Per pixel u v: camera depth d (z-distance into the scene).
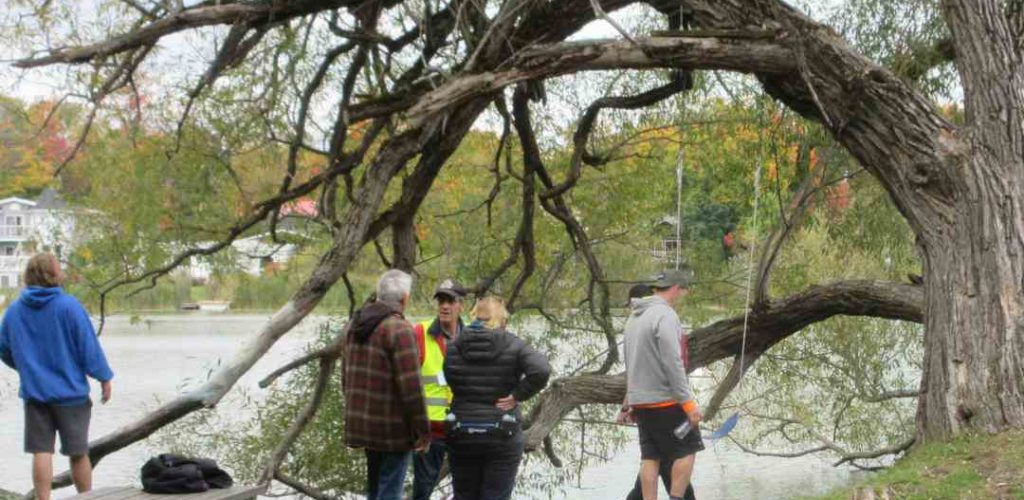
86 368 7.66
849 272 15.86
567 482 16.70
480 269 16.30
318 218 13.20
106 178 13.57
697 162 15.45
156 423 10.63
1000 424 8.40
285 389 14.83
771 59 9.65
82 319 7.67
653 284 8.38
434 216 16.27
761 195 14.43
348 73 13.04
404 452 7.17
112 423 20.23
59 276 7.76
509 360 7.90
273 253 14.77
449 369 7.96
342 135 13.05
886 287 11.54
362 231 10.93
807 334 16.59
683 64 9.70
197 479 6.53
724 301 16.05
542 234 16.28
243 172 14.26
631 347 8.21
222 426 15.45
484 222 16.39
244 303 16.47
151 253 13.94
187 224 14.05
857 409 17.41
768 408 17.22
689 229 16.27
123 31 11.44
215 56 11.94
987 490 7.29
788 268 15.70
